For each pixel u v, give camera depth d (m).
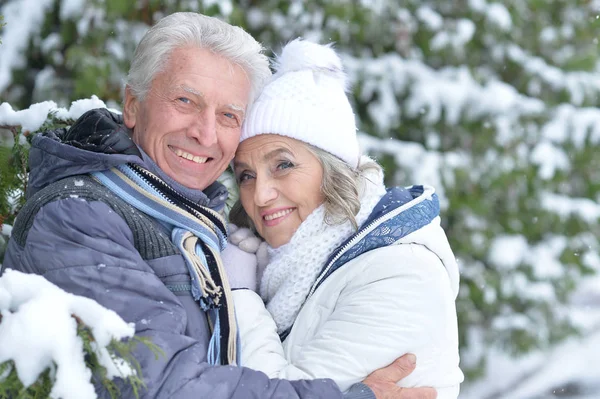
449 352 2.29
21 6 4.88
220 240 2.32
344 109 2.45
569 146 6.06
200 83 2.19
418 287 2.27
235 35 2.27
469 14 6.00
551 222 6.12
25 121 2.54
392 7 5.70
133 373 1.67
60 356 1.54
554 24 6.65
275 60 2.52
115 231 1.97
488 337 6.13
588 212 6.18
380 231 2.36
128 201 2.10
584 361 7.12
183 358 1.85
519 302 6.15
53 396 1.53
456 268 2.43
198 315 2.10
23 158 2.53
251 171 2.46
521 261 6.09
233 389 1.87
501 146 5.89
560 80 6.33
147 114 2.23
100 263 1.90
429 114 5.70
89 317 1.59
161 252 2.08
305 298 2.40
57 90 4.77
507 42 6.22
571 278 6.24
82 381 1.55
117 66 4.73
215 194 2.35
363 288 2.30
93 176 2.12
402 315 2.24
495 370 7.00
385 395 2.14
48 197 2.01
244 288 2.43
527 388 6.77
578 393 6.80
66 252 1.89
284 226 2.45
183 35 2.21
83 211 1.95
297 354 2.29
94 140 2.15
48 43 4.79
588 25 6.65
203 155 2.24
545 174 5.95
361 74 5.62
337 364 2.18
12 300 1.60
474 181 5.71
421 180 5.49
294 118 2.36
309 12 5.47
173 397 1.80
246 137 2.41
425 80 5.72
